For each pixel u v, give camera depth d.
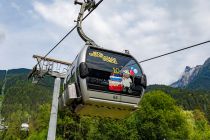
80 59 12.59
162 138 69.25
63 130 66.81
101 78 12.47
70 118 65.81
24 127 61.88
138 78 12.97
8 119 169.88
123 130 64.50
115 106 12.55
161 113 69.25
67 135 67.50
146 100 71.25
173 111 72.06
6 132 116.56
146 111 69.38
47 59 23.67
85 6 13.66
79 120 67.12
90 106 12.44
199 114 156.12
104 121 64.19
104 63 12.72
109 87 12.46
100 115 13.23
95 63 12.61
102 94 12.34
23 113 173.12
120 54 13.15
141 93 12.91
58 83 23.20
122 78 12.74
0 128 75.25
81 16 13.77
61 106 14.65
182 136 71.62
